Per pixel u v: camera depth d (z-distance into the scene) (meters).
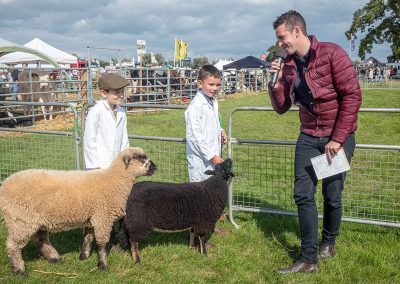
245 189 6.57
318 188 6.68
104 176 4.06
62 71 18.19
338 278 4.03
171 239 5.00
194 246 4.77
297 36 3.82
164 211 4.22
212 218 4.37
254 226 5.38
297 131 13.66
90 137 4.46
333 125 3.99
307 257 4.17
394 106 21.80
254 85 37.62
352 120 3.79
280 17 3.87
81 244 4.84
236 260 4.41
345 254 4.48
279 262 4.44
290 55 4.04
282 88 4.21
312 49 3.80
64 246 4.77
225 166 4.43
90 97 18.69
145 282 3.97
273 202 6.16
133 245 4.32
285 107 4.37
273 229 5.29
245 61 40.25
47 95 16.48
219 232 5.16
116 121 4.66
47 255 4.33
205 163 4.85
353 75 3.75
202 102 4.76
